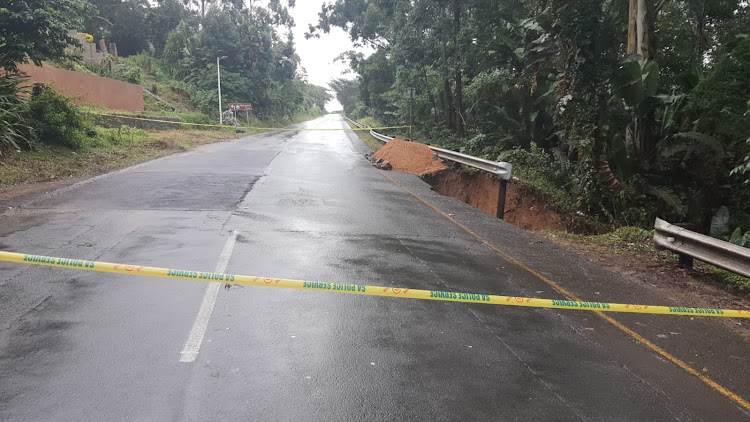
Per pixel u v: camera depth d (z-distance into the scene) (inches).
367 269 228.8
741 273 217.2
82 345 140.9
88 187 409.7
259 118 2415.1
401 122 1501.0
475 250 281.1
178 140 956.0
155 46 2400.3
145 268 142.3
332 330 161.3
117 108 1229.7
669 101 536.7
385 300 191.5
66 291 180.4
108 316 160.7
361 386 128.7
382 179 571.8
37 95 621.0
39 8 579.2
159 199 371.9
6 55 564.7
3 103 533.3
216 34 2183.8
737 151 512.7
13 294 175.3
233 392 122.0
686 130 539.5
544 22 611.8
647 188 523.2
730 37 705.6
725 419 124.6
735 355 161.9
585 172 530.0
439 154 650.8
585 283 231.6
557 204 520.1
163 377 126.8
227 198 391.2
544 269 251.0
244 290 190.1
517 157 671.1
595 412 123.5
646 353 159.6
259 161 687.7
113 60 1770.4
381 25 1424.7
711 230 509.4
